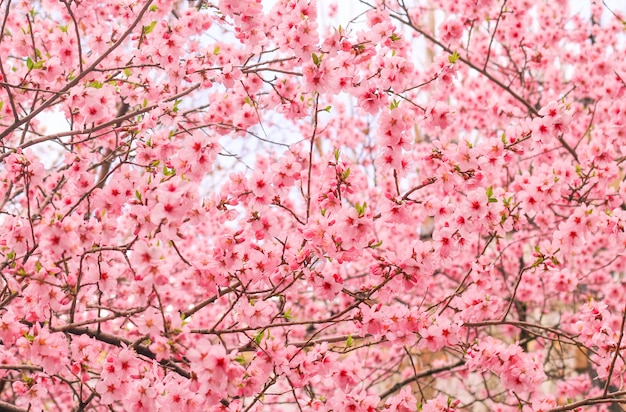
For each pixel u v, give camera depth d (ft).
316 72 11.68
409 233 26.76
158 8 14.85
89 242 10.29
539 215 20.68
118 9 15.38
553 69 27.48
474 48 27.37
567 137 26.73
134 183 10.99
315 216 10.52
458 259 27.22
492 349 11.35
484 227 11.76
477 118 27.07
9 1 11.77
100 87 12.67
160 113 13.30
